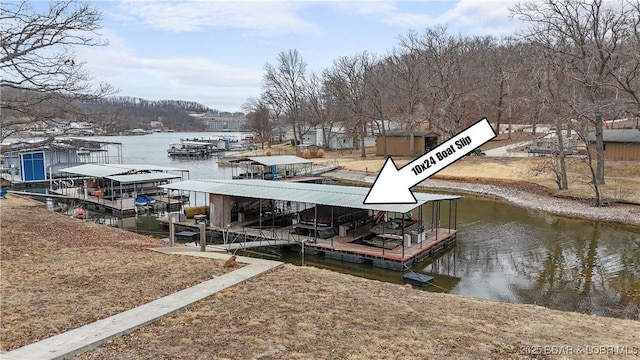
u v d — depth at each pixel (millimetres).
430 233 20281
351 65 62500
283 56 72812
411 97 51562
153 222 25062
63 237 14016
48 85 14688
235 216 23297
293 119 73562
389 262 16547
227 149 82500
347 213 20953
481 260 17297
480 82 51688
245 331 6332
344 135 68750
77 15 17875
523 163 39688
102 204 28578
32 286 8250
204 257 11078
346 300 7988
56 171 36312
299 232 20438
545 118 32719
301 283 8938
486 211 26812
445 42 53281
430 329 6766
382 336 6352
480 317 7730
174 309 7055
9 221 16250
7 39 13461
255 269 9711
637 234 20812
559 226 22719
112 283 8516
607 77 27406
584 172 34000
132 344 5840
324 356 5621
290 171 43375
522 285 14344
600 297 13047
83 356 5453
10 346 5633
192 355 5539
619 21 26781
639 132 38156
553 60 28922
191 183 24266
